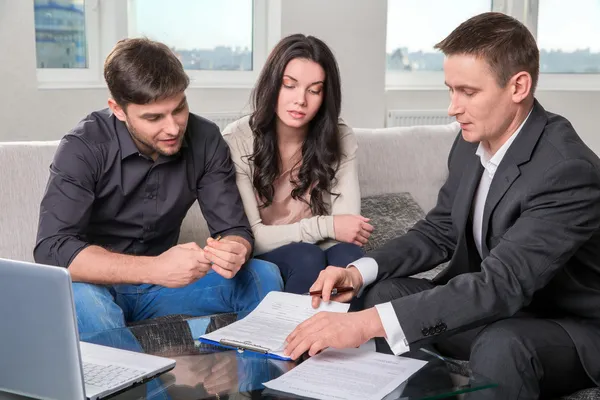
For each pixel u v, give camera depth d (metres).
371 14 4.47
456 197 1.96
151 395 1.43
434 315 1.62
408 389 1.45
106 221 2.25
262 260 2.22
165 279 1.94
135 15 4.13
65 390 1.36
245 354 1.63
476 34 1.71
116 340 1.73
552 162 1.71
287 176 2.51
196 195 2.33
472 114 1.75
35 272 1.33
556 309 1.82
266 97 2.41
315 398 1.41
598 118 5.20
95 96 3.84
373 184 2.96
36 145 2.47
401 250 2.06
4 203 2.35
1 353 1.40
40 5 3.81
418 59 5.02
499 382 1.61
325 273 1.91
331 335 1.59
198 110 4.16
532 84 1.74
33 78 3.62
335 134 2.48
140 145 2.18
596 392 1.73
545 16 5.20
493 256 1.69
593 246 1.77
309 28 4.34
